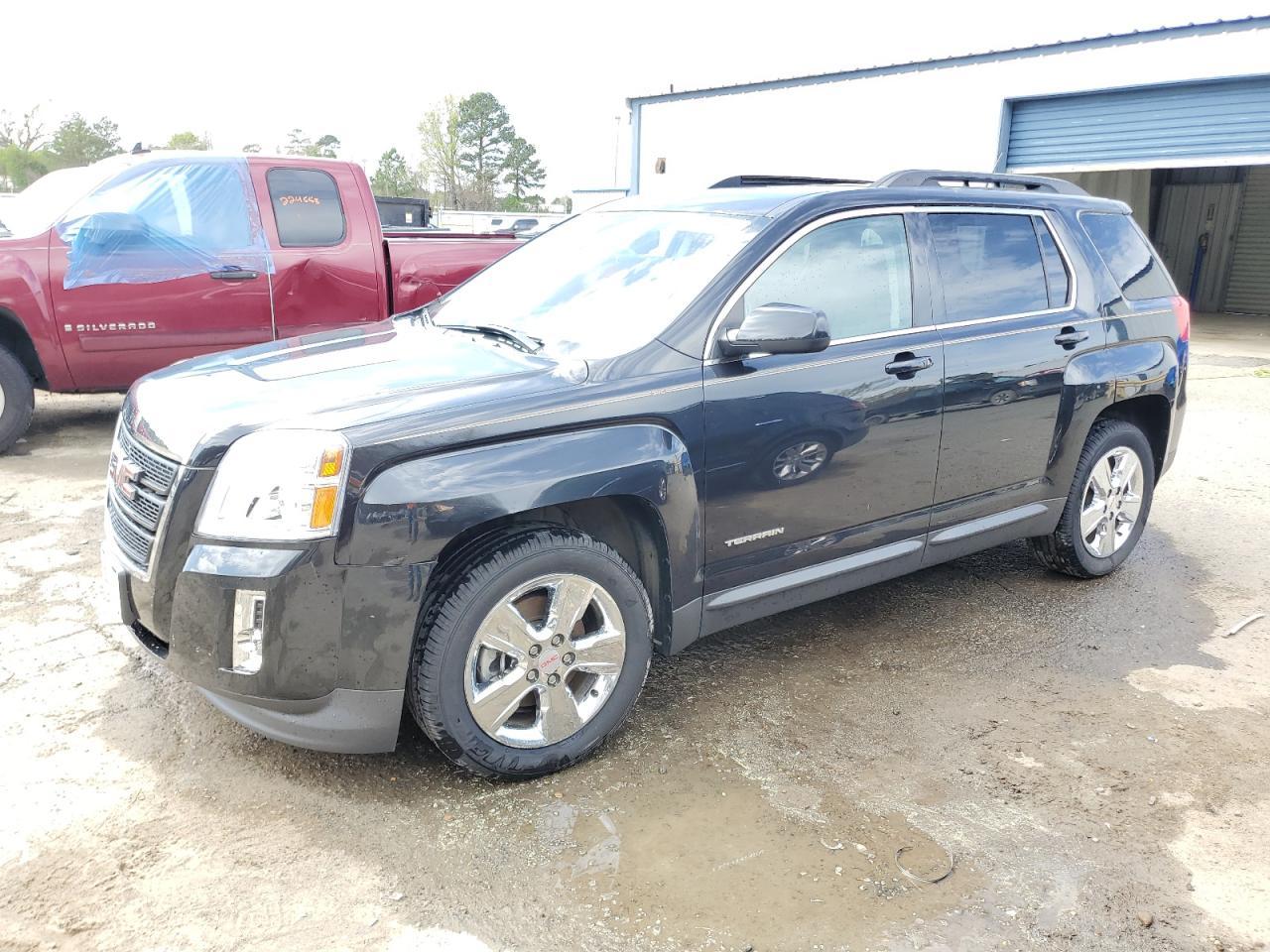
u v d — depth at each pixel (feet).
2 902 7.82
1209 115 45.98
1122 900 8.31
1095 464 15.06
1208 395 34.19
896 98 56.95
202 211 21.58
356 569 8.49
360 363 10.57
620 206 13.70
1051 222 14.53
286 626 8.44
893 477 12.24
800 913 8.04
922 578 16.03
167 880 8.18
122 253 20.62
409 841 8.82
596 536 10.61
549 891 8.23
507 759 9.55
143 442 9.52
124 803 9.18
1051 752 10.69
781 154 63.05
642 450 9.77
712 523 10.64
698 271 10.98
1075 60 49.73
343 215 22.98
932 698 11.87
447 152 242.17
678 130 68.33
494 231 29.58
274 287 22.11
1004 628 14.05
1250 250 76.02
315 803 9.32
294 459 8.44
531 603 9.75
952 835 9.15
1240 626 14.29
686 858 8.70
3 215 21.89
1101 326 14.69
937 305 12.73
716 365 10.48
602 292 11.54
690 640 10.89
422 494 8.61
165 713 10.81
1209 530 18.92
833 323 11.64
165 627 8.98
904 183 13.62
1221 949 7.79
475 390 9.37
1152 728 11.27
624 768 10.15
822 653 13.11
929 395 12.27
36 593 13.94
